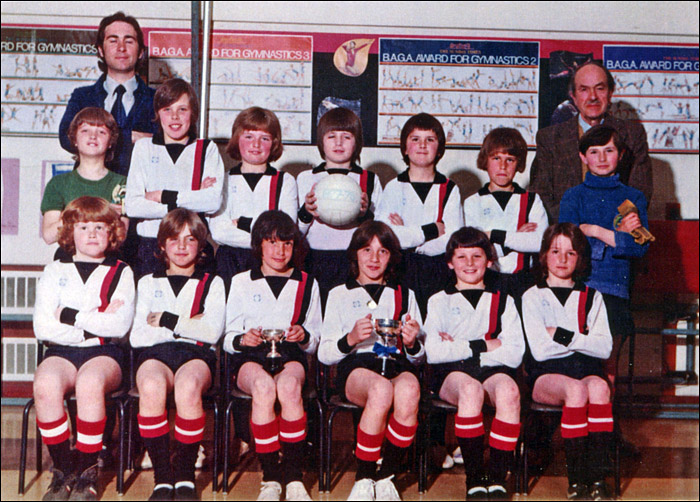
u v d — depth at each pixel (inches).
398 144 164.1
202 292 121.1
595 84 148.3
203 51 159.8
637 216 134.5
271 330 112.5
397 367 117.0
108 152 136.4
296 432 110.7
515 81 164.6
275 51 162.2
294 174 163.9
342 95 163.2
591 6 164.6
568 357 121.3
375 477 112.3
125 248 132.6
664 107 167.2
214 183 130.0
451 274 132.4
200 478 120.5
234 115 162.6
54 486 109.3
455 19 163.5
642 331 161.0
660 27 166.1
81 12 161.0
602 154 136.7
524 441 116.6
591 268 135.3
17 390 163.6
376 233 121.6
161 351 115.9
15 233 163.3
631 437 148.2
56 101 162.4
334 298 122.7
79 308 118.5
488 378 117.0
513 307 124.0
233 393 115.4
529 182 158.2
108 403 119.1
